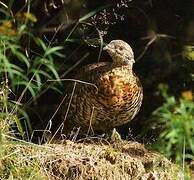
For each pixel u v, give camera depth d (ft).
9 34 32.63
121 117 37.86
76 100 37.83
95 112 37.45
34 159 31.94
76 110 38.01
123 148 35.96
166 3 42.98
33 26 42.45
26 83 33.22
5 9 41.22
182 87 42.55
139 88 37.65
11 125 34.94
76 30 42.29
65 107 38.91
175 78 42.78
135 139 40.45
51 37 43.19
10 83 38.88
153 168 33.40
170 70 42.70
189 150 35.70
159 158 33.01
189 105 28.78
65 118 37.37
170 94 42.65
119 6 41.81
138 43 43.80
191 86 42.47
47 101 43.93
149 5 43.01
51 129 42.68
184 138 28.07
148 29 43.01
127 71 36.94
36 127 42.45
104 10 41.68
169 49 43.09
